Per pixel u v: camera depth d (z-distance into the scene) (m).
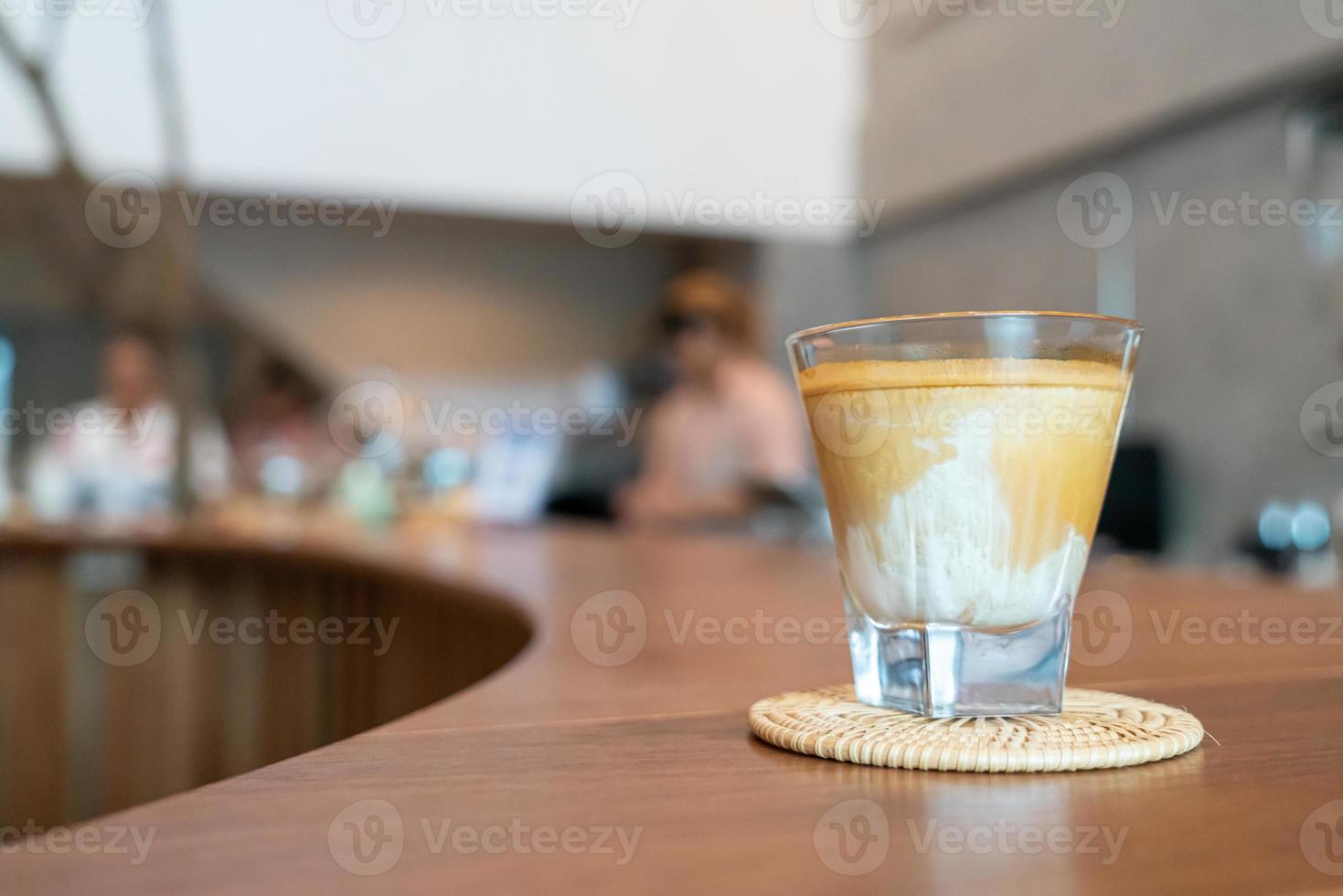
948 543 0.41
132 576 1.95
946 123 4.50
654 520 3.35
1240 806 0.33
